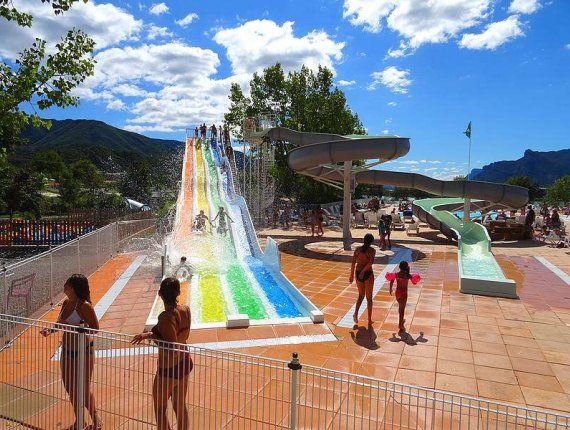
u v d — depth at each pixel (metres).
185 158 32.69
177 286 4.44
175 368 4.23
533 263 16.11
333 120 43.31
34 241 21.86
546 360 7.05
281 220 31.56
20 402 4.99
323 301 10.92
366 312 9.88
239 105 48.41
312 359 7.09
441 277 13.63
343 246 20.34
